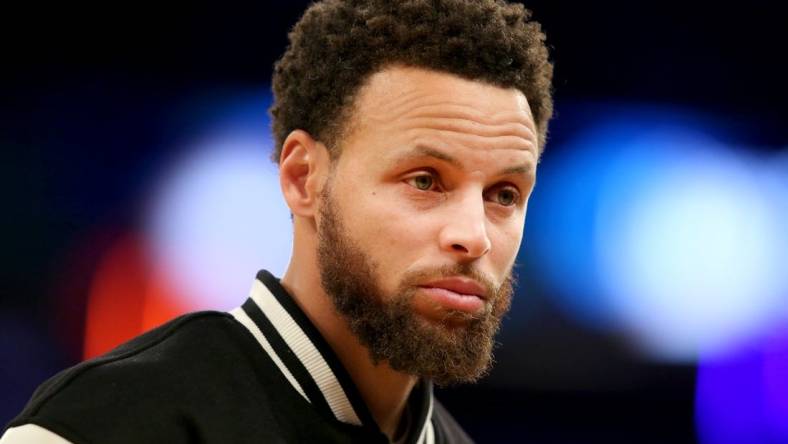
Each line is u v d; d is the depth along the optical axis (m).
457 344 3.08
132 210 6.97
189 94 7.24
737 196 7.53
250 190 7.12
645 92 7.69
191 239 6.96
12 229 6.79
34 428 2.82
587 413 7.36
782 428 7.19
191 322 3.29
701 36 7.72
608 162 7.54
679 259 7.36
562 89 7.66
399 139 3.08
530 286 7.30
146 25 7.24
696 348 7.28
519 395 7.37
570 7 7.70
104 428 2.84
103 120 7.08
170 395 2.99
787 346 7.25
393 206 3.07
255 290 3.43
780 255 7.46
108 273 6.82
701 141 7.63
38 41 7.09
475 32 3.18
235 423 3.02
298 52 3.50
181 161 7.11
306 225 3.37
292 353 3.25
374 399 3.41
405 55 3.14
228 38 7.32
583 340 7.29
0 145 6.90
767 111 7.69
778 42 7.88
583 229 7.40
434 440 4.02
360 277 3.13
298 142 3.36
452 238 3.02
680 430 7.30
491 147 3.10
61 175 6.93
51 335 6.68
